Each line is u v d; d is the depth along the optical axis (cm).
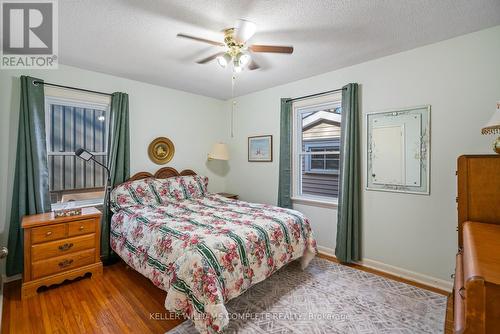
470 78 214
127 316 191
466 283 78
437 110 231
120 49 241
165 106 372
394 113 256
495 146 149
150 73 311
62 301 210
